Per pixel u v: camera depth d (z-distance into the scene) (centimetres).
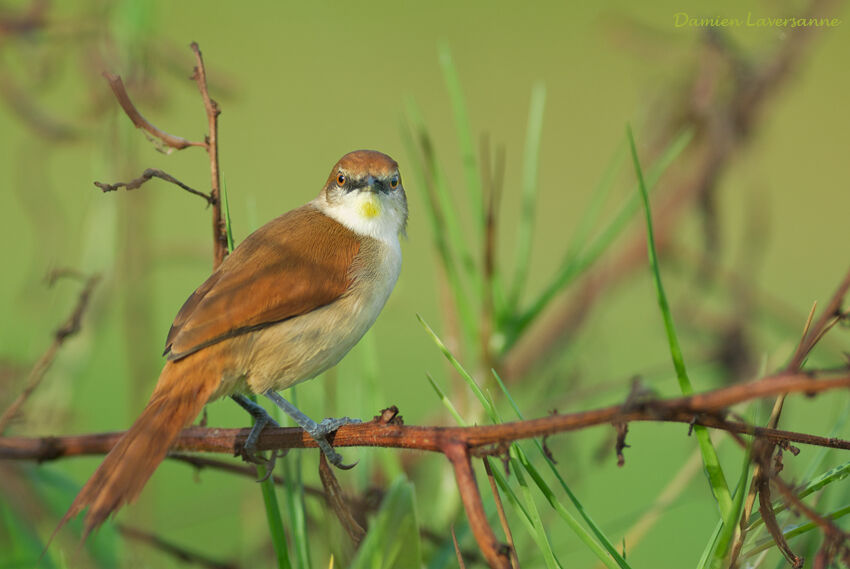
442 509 724
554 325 1062
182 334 654
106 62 961
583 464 843
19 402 637
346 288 719
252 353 674
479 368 772
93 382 1238
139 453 575
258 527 795
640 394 417
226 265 708
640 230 1084
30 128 977
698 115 1086
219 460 647
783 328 1062
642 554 1025
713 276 1077
